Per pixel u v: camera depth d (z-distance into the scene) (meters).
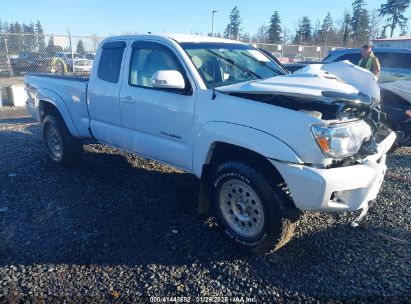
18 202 4.39
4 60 17.78
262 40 52.59
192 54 3.88
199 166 3.62
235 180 3.34
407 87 6.14
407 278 3.02
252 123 3.16
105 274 3.06
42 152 6.46
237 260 3.29
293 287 2.93
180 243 3.54
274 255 3.36
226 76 3.94
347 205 3.04
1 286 2.88
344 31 56.31
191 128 3.65
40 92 5.61
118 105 4.44
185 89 3.70
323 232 3.77
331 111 3.17
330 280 3.01
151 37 4.22
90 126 4.99
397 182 5.18
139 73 4.25
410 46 25.08
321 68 4.23
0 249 3.39
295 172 2.92
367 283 2.97
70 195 4.61
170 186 4.90
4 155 6.27
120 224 3.88
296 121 2.95
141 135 4.27
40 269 3.11
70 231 3.73
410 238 3.66
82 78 5.18
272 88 3.17
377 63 8.86
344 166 3.04
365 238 3.66
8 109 11.76
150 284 2.95
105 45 4.77
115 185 4.92
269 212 3.13
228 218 3.52
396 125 6.07
